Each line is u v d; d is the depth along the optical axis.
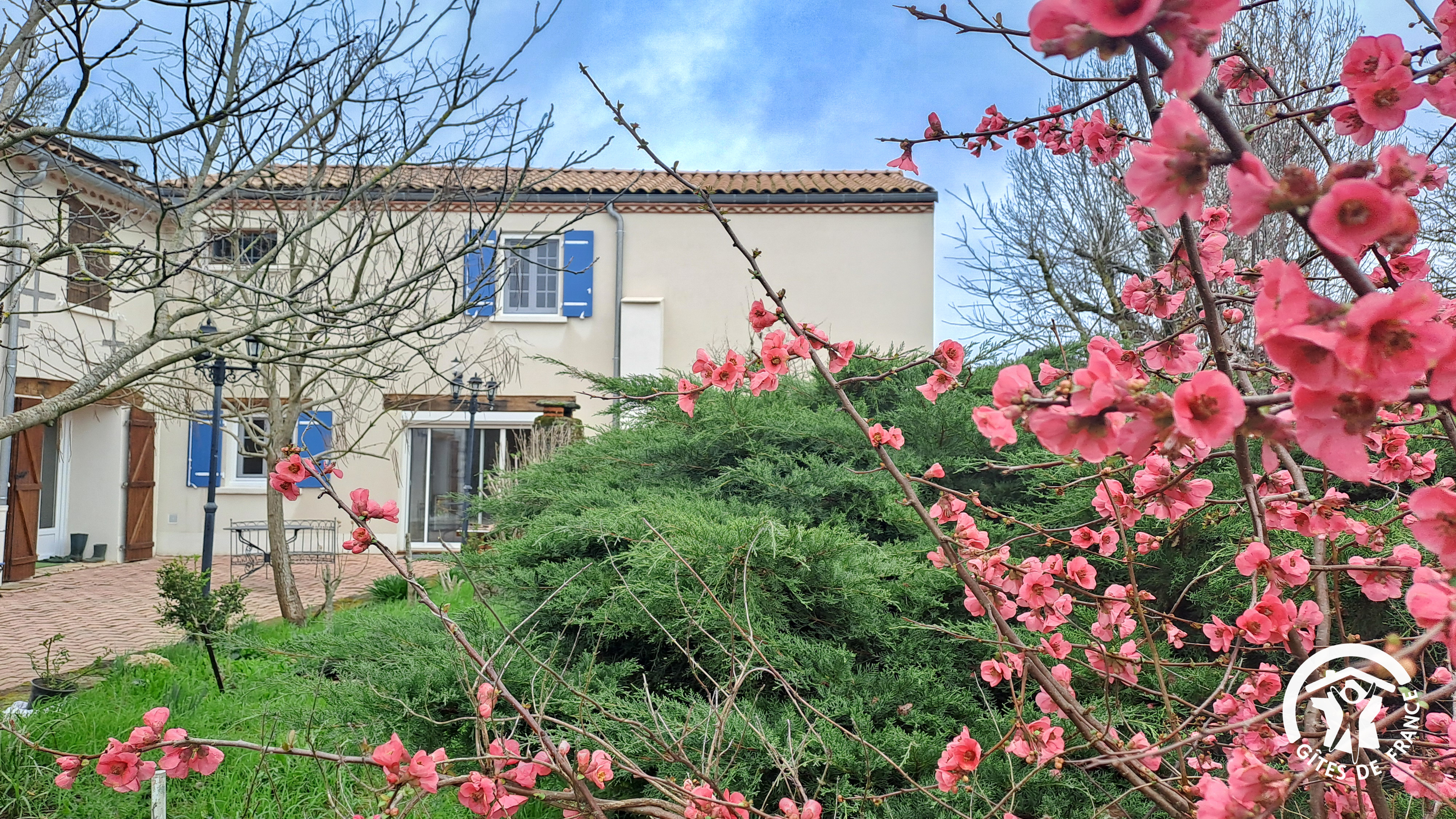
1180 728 1.56
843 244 13.21
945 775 1.66
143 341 4.18
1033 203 11.27
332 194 6.24
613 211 13.23
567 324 13.22
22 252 8.03
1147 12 0.66
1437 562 2.10
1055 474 3.55
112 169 9.27
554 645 3.11
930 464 4.07
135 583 11.05
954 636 2.79
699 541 2.99
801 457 4.25
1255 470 1.87
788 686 2.28
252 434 7.68
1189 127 0.75
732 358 1.97
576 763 2.24
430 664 3.22
